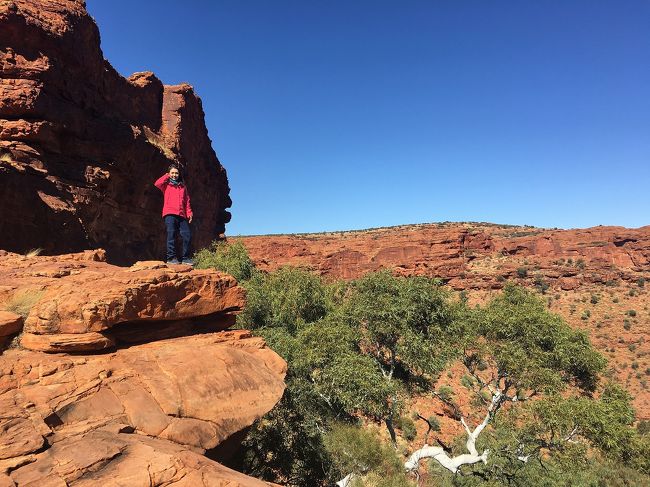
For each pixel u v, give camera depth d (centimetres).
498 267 10931
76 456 380
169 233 944
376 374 1608
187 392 566
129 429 468
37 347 552
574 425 1564
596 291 8925
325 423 1546
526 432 1639
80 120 2352
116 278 670
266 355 800
